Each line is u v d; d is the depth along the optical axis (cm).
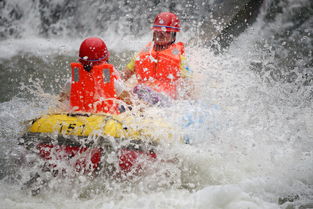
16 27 4875
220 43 3073
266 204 1398
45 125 1597
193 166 1625
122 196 1510
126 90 1684
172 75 1870
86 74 1642
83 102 1672
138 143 1557
